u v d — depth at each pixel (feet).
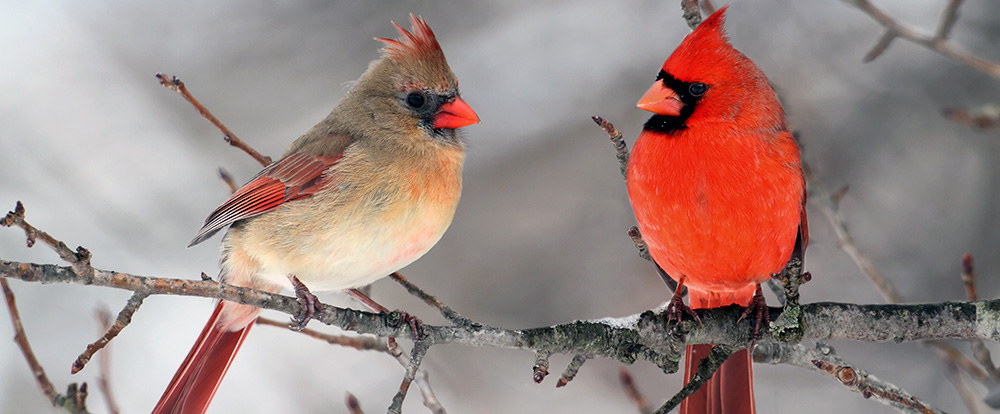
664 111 20.94
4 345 32.96
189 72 40.75
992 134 35.70
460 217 38.55
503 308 36.76
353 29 41.42
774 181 20.36
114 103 40.11
